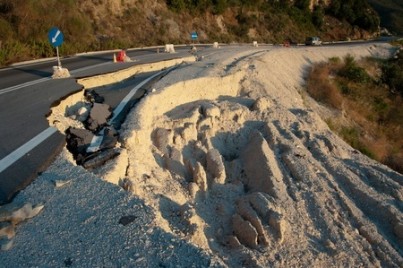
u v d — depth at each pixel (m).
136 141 8.65
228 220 9.02
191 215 7.20
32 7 20.00
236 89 18.25
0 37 17.98
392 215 10.99
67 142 7.57
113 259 4.14
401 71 37.72
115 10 31.34
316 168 12.43
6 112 8.78
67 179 5.78
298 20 57.97
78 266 4.02
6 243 4.23
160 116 11.69
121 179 7.05
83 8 28.39
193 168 9.80
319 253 8.73
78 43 23.11
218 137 12.90
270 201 9.38
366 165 14.45
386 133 27.27
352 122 26.34
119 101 11.11
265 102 15.82
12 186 5.44
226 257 7.69
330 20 65.31
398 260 9.65
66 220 4.79
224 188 10.16
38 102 9.59
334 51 40.41
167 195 8.12
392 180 13.17
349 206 11.03
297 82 28.34
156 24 34.59
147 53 24.81
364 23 68.06
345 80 32.84
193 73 16.66
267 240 8.30
